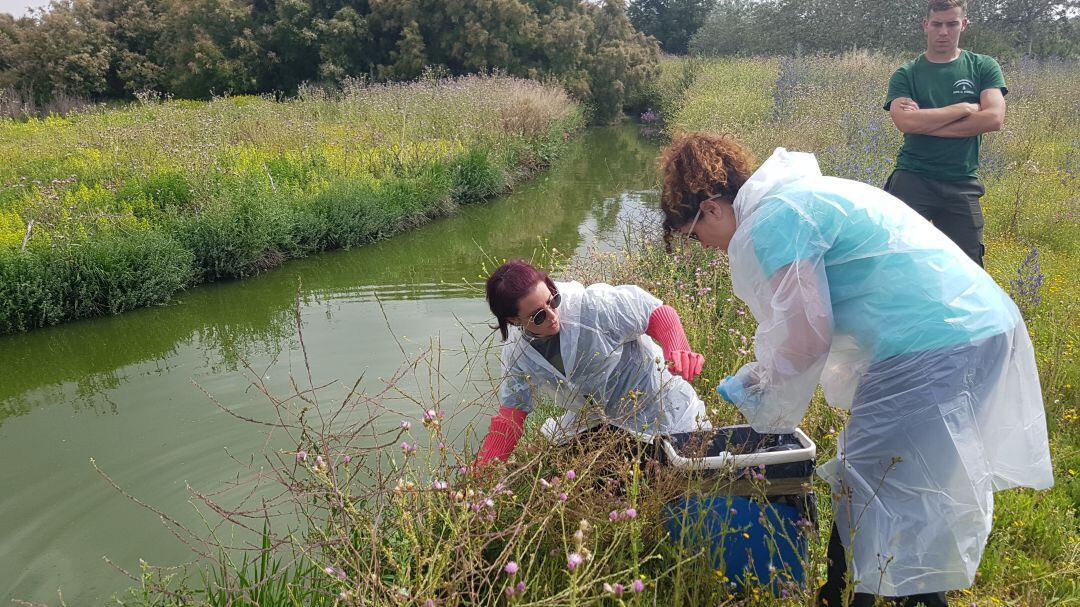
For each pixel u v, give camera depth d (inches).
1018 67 781.3
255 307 316.5
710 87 895.7
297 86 1091.3
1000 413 93.4
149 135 497.4
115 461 184.2
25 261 304.2
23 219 346.0
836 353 97.0
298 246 392.5
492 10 1002.1
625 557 107.3
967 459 89.1
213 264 355.6
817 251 89.4
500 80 845.8
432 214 480.7
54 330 299.0
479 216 482.6
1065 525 123.5
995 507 127.0
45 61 1149.1
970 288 90.7
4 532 156.9
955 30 181.3
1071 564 112.3
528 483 113.2
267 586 111.4
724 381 102.2
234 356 254.7
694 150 98.6
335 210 410.0
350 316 285.4
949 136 178.1
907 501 91.4
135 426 203.6
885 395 91.2
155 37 1206.9
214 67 1066.7
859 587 93.8
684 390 126.4
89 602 133.8
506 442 119.7
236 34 1083.9
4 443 200.1
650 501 106.2
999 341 90.4
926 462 89.9
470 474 103.3
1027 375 95.5
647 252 245.8
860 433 94.3
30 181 429.1
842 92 631.8
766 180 94.6
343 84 940.6
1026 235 288.2
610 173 636.1
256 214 372.5
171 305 324.5
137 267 324.5
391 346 245.4
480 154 536.4
